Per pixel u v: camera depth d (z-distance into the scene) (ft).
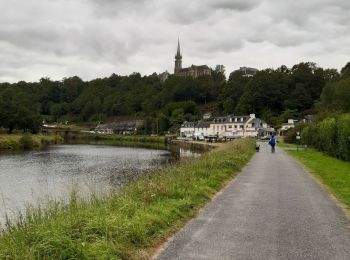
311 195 46.68
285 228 31.30
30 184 89.51
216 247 26.25
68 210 32.14
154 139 404.57
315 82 477.77
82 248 22.38
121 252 23.85
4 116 327.47
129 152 213.25
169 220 32.12
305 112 415.44
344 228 31.65
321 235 29.45
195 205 39.29
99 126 604.90
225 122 408.05
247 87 478.59
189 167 61.41
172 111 536.42
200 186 47.42
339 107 265.95
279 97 457.27
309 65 519.19
